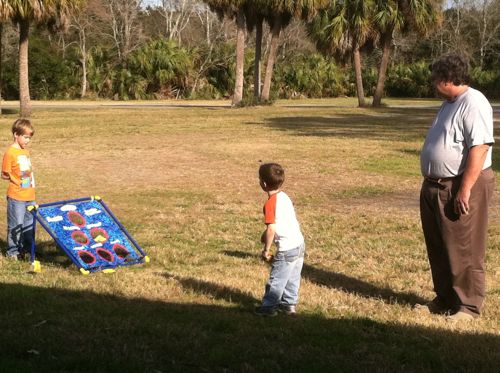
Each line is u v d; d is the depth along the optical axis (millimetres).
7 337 4457
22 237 7164
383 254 7617
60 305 5301
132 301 5508
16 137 7152
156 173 14383
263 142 20672
